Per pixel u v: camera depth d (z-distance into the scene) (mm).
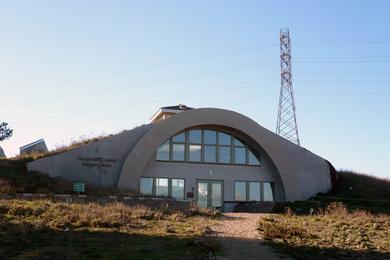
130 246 13984
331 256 14508
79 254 12594
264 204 34344
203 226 19562
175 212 23656
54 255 12367
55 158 33375
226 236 17484
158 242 14906
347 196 38469
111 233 16297
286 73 55500
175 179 37062
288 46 56281
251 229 19672
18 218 18438
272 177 39594
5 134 32438
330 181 40562
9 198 25250
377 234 19359
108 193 30203
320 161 40719
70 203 23969
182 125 37031
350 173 43281
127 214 20922
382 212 29188
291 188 38750
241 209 37062
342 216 24859
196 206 27219
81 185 28922
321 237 18047
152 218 21234
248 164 39250
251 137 38688
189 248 14188
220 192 38125
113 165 34750
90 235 15633
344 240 17500
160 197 31062
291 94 54812
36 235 15188
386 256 14836
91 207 22078
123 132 35594
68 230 16266
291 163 39250
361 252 15312
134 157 34969
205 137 38469
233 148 39125
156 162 36719
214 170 38219
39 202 22875
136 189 34656
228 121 38156
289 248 15352
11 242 13938
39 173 32156
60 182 31078
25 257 12070
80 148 34156
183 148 37688
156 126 36219
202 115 37594
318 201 35594
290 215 26156
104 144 34875
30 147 43844
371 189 39812
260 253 14359
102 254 12625
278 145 39312
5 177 30156
